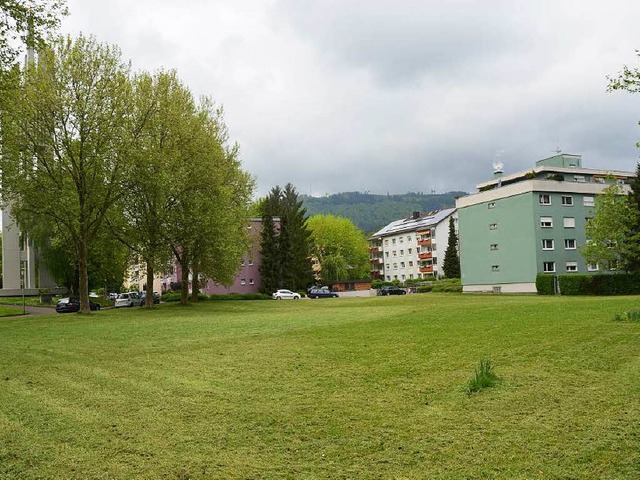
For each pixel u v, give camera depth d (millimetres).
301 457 6297
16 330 23469
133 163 35656
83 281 36062
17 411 8602
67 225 34906
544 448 6238
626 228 48156
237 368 11750
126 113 36375
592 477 5449
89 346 16625
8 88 22234
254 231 84938
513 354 11500
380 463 6039
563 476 5500
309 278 86500
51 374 11828
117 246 42562
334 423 7473
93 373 11789
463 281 68062
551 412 7484
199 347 15398
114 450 6668
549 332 14203
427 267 111938
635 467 5613
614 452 6016
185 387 10016
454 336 14648
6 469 6102
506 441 6512
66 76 34094
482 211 65375
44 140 33844
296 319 24000
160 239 39750
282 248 80188
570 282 50438
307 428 7309
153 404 8844
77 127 34594
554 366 10156
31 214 37312
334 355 12805
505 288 62344
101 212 36344
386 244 126438
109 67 35062
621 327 14367
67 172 35594
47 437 7215
